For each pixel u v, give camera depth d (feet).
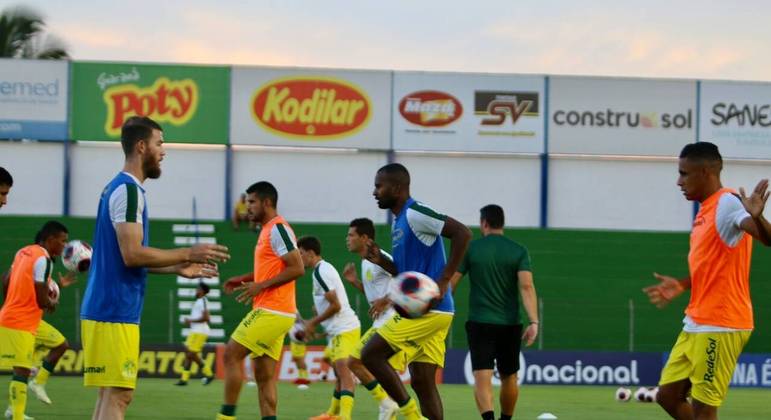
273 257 77.00
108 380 52.65
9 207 198.29
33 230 192.54
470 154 202.49
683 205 204.44
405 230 66.90
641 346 192.44
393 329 66.28
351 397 92.12
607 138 202.90
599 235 196.95
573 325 192.03
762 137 203.51
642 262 196.44
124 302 52.65
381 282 90.07
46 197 199.11
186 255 51.90
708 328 58.08
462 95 201.26
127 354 52.90
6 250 191.52
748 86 203.41
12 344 83.41
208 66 199.52
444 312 66.95
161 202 200.23
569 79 202.28
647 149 203.00
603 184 203.62
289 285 77.36
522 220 203.10
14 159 198.59
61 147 199.11
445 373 162.09
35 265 83.35
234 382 75.87
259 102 200.23
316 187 201.67
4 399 113.91
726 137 203.41
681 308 193.88
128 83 199.31
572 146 202.49
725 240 57.52
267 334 76.02
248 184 200.95
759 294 193.26
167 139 199.31
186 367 144.46
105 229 52.60
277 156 201.26
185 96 199.82
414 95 200.95
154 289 186.19
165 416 102.37
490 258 78.64
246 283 78.28
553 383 164.86
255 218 78.07
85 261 72.18
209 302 187.11
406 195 67.87
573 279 194.90
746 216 55.67
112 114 199.21
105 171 199.93
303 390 139.64
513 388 79.82
